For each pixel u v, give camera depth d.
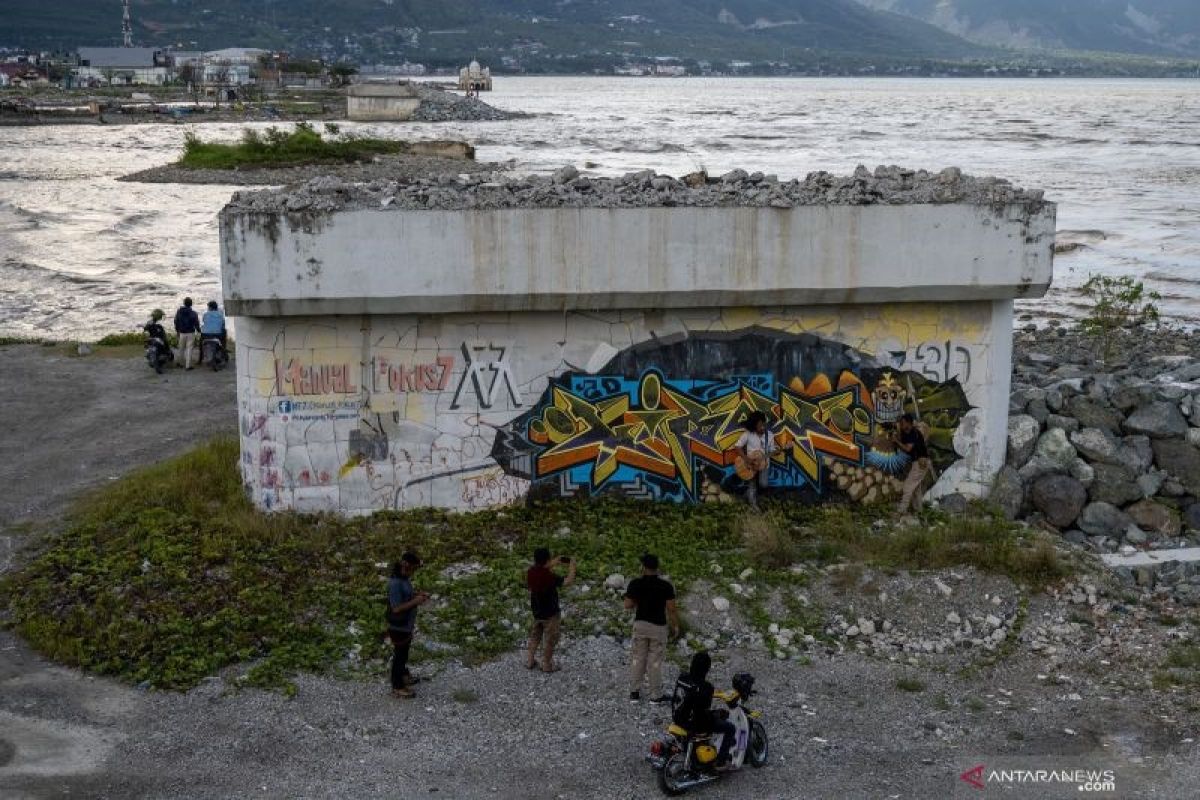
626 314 15.50
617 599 13.55
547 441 15.66
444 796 10.09
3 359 26.28
